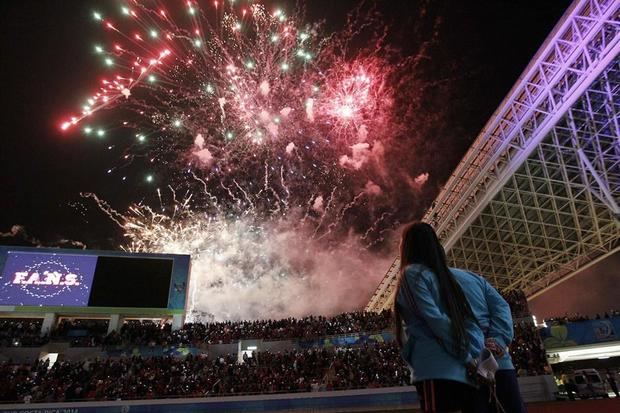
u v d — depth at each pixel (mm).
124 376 32562
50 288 38531
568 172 50344
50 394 30469
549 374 29625
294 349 37594
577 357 34625
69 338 38062
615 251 53062
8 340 37375
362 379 30938
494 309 3395
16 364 34906
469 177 55250
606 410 16719
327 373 32875
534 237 56969
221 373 33031
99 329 39906
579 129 46812
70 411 28859
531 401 28625
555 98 46625
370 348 35812
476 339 3006
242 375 32688
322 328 39438
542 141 48375
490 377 2830
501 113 50500
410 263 3367
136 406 29047
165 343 37656
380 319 39219
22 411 28781
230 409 29109
